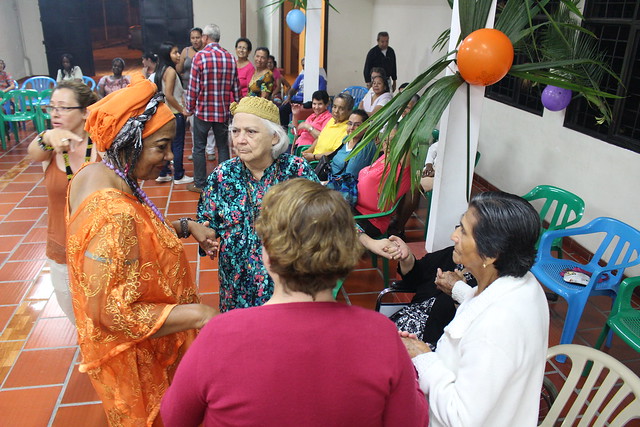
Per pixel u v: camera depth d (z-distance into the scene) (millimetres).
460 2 2283
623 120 3797
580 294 2717
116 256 1352
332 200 918
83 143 2023
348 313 915
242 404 863
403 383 927
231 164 1916
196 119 5012
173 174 5730
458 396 1265
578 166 4199
